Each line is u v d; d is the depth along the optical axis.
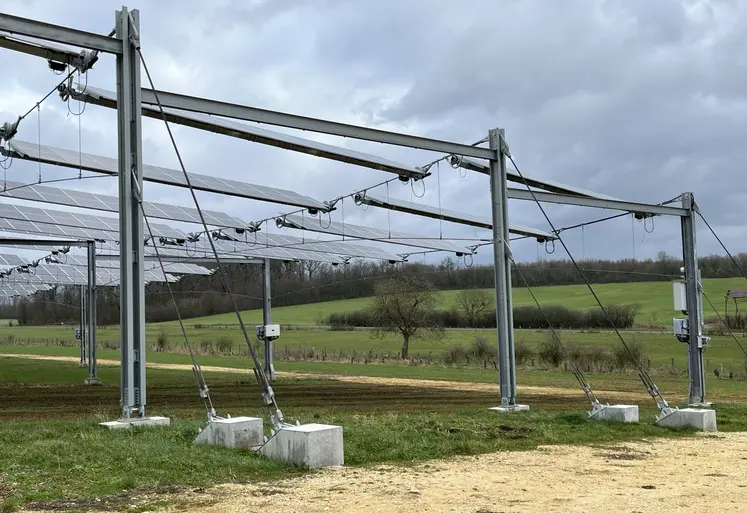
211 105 13.88
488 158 17.38
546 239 25.98
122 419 12.30
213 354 50.97
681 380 32.75
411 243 30.06
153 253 34.50
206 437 11.27
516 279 82.62
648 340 49.28
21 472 9.01
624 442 13.40
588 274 80.75
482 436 13.16
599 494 8.66
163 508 7.69
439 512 7.65
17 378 29.22
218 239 34.19
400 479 9.41
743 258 74.94
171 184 20.70
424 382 30.22
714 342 47.50
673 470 10.45
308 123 15.11
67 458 9.61
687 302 22.05
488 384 29.55
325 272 79.81
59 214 28.23
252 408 19.11
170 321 84.25
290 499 8.16
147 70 12.62
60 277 42.91
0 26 11.34
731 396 26.25
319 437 10.10
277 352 49.72
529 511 7.74
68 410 17.95
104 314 84.06
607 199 20.14
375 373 35.31
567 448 12.52
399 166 18.56
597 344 45.62
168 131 12.41
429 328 50.47
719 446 13.04
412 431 12.93
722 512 7.76
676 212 21.78
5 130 17.05
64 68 13.39
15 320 99.75
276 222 27.12
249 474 9.44
